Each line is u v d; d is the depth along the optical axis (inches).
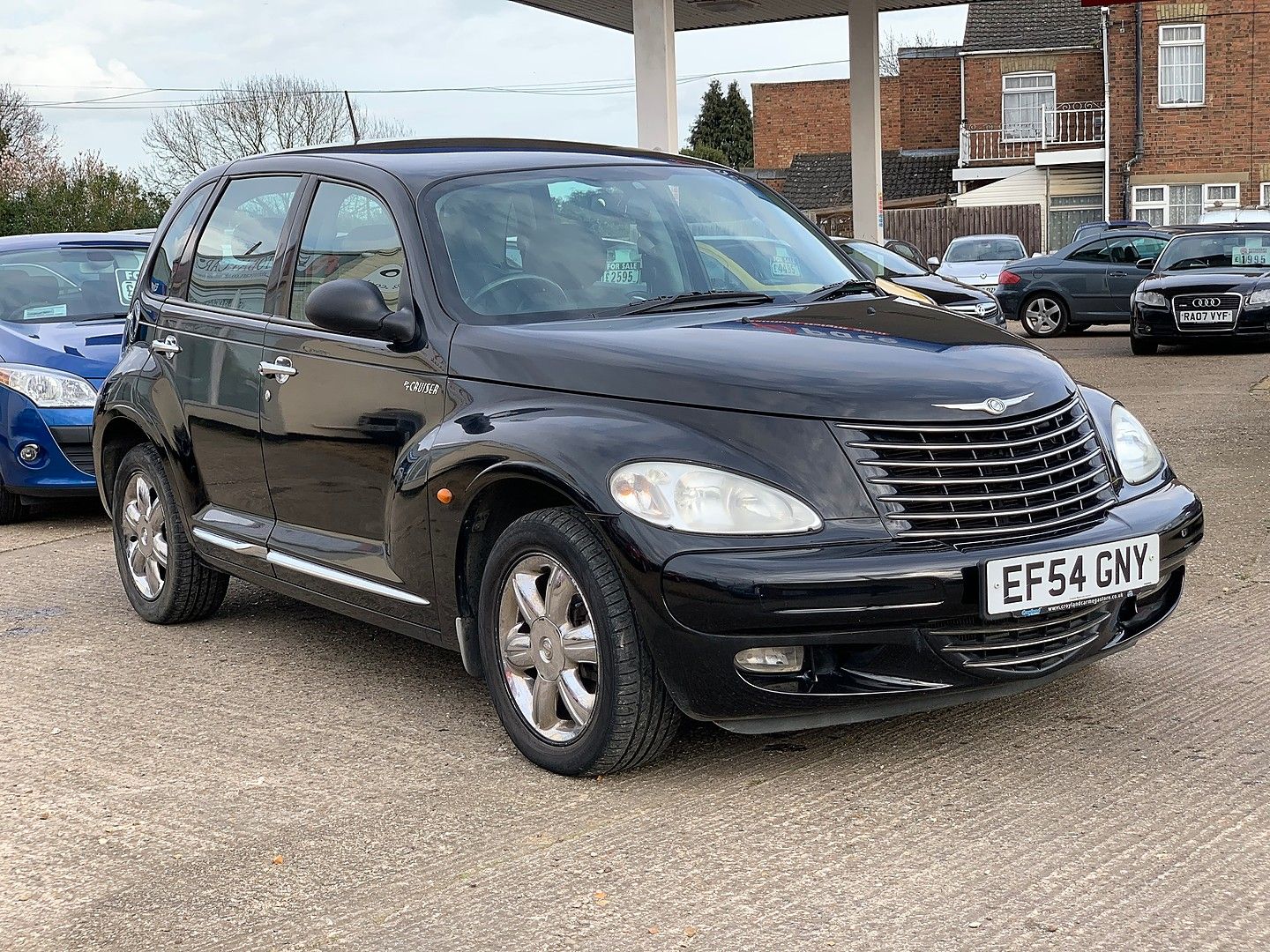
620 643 137.1
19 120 2480.3
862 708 135.5
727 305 168.4
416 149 190.7
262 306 190.9
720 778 144.8
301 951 111.8
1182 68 1379.2
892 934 109.3
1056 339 802.2
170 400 206.4
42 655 207.5
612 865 124.9
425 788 146.6
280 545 185.2
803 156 1879.9
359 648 205.2
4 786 153.3
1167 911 111.0
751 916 113.7
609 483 135.3
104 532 316.8
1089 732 153.9
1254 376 524.1
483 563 156.6
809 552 130.1
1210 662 177.2
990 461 137.1
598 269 171.0
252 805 144.4
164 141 2412.6
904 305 171.8
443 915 116.7
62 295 350.9
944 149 1748.3
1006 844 125.3
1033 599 135.1
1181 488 157.9
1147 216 1412.4
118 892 124.6
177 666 198.1
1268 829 125.7
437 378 158.7
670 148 516.4
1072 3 1568.7
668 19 510.3
